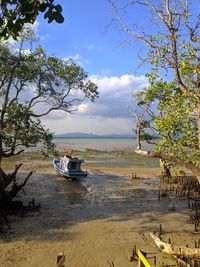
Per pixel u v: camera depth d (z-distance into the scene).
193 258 11.96
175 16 10.78
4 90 19.34
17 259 13.34
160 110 11.73
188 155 11.33
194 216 19.36
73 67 20.27
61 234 16.12
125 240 15.55
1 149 18.16
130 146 98.75
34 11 5.05
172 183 30.03
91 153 62.97
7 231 16.09
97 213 19.94
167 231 16.88
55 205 21.41
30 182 28.34
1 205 18.81
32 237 15.60
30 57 19.17
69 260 13.43
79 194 25.02
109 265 13.07
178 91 11.66
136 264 13.12
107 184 29.42
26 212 19.14
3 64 18.31
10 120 17.64
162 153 11.45
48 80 20.23
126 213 20.12
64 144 112.31
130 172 37.09
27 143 18.14
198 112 11.11
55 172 34.53
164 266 12.70
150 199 23.97
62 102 20.61
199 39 10.80
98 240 15.52
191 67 10.86
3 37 5.37
